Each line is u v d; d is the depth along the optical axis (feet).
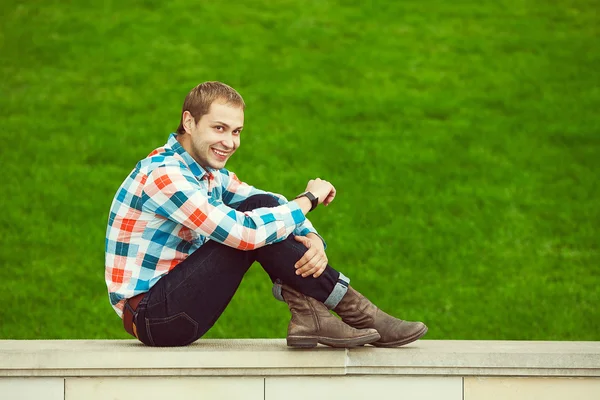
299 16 47.78
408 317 22.16
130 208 11.63
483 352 11.34
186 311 11.40
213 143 11.58
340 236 27.32
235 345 11.97
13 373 11.04
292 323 11.27
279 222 11.26
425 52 43.68
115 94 38.75
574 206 29.71
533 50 43.60
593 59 42.34
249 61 42.34
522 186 31.24
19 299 23.04
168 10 47.62
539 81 40.37
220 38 44.62
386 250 26.50
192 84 39.75
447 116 37.27
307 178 31.60
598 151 33.88
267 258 11.42
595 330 21.36
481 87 39.99
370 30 46.19
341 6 49.24
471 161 33.22
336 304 11.60
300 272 11.29
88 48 42.83
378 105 38.19
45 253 26.21
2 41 42.78
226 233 11.02
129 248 11.71
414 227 28.07
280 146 34.22
